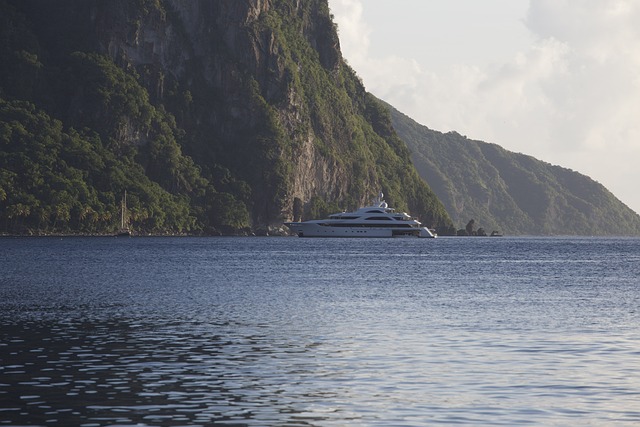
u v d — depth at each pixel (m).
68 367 78.12
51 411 62.47
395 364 80.44
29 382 71.56
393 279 193.25
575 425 59.75
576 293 157.75
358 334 99.31
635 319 114.94
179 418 61.06
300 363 80.81
